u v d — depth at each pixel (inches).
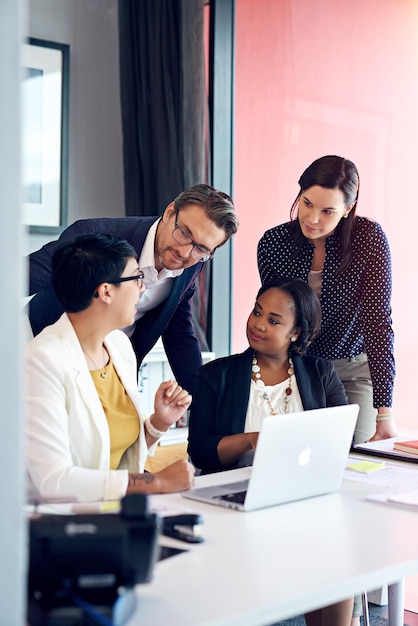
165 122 170.1
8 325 41.3
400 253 140.5
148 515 45.3
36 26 171.6
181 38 165.9
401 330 141.0
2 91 40.9
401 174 139.2
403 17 137.3
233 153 168.6
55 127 172.9
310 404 98.3
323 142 151.3
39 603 44.2
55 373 75.2
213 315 167.2
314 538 63.1
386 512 71.4
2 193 41.0
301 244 112.1
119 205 183.9
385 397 110.0
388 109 140.8
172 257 95.7
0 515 40.9
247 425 97.7
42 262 97.3
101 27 179.9
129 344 88.0
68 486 71.3
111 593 44.7
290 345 101.0
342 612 92.5
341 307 112.8
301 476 74.0
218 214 92.4
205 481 80.9
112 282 77.9
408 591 127.6
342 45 147.7
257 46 162.6
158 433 87.2
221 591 50.7
